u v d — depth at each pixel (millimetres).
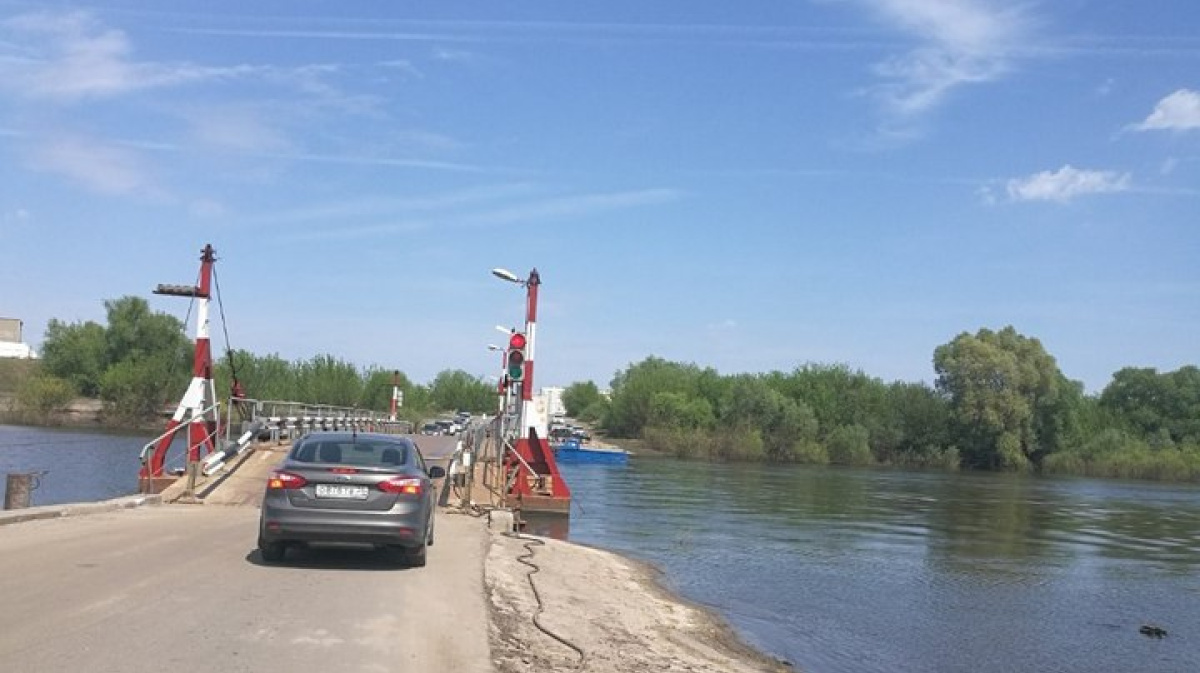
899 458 95750
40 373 88812
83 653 6953
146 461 22672
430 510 12297
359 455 11820
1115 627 16266
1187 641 15336
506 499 25875
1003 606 17750
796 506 39062
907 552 25109
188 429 23312
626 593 14258
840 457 95125
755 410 99250
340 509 11078
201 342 24062
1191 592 20516
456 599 10188
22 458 46594
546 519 27703
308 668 6844
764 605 16016
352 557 12469
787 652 12195
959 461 93312
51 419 83812
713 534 26953
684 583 17641
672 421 104562
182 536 13875
